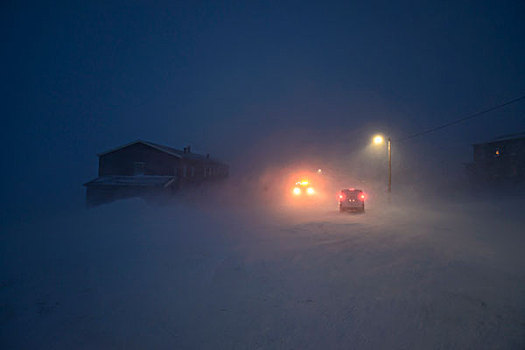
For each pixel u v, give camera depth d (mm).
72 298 6047
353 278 6980
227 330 4602
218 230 14555
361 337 4305
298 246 10688
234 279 7055
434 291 6039
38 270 8117
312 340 4250
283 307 5422
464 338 4227
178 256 9398
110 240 12352
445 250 9617
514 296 5695
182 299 5898
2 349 4164
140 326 4809
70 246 11281
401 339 4234
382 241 11367
